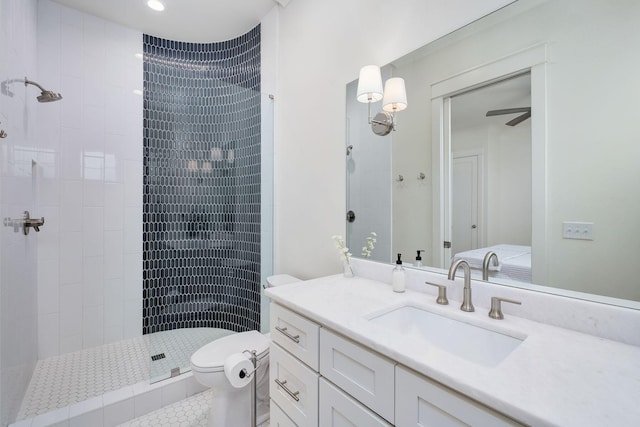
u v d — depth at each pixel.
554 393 0.55
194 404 1.68
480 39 1.10
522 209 0.99
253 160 2.38
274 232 2.26
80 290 2.23
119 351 2.20
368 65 1.52
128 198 2.42
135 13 2.27
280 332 1.17
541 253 0.95
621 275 0.81
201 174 2.64
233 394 1.42
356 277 1.52
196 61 2.69
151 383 1.68
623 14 0.79
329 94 1.76
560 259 0.91
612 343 0.76
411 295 1.19
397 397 0.72
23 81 1.62
